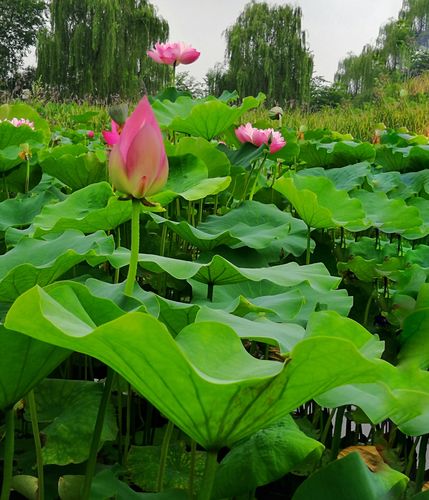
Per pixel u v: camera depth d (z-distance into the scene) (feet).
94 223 5.87
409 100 47.78
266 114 42.27
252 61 97.86
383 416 3.49
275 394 2.67
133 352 2.53
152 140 3.70
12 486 4.49
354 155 12.01
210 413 2.76
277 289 5.91
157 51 12.69
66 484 4.24
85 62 88.84
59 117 36.35
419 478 4.82
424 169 12.14
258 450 3.90
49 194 7.65
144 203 3.86
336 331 3.47
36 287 2.41
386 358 6.20
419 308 5.06
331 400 3.64
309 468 5.31
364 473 3.41
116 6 88.17
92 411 4.75
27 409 5.13
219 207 10.05
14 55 118.21
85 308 3.49
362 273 7.12
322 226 7.22
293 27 96.73
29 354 3.20
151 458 5.13
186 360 2.44
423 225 8.43
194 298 5.48
